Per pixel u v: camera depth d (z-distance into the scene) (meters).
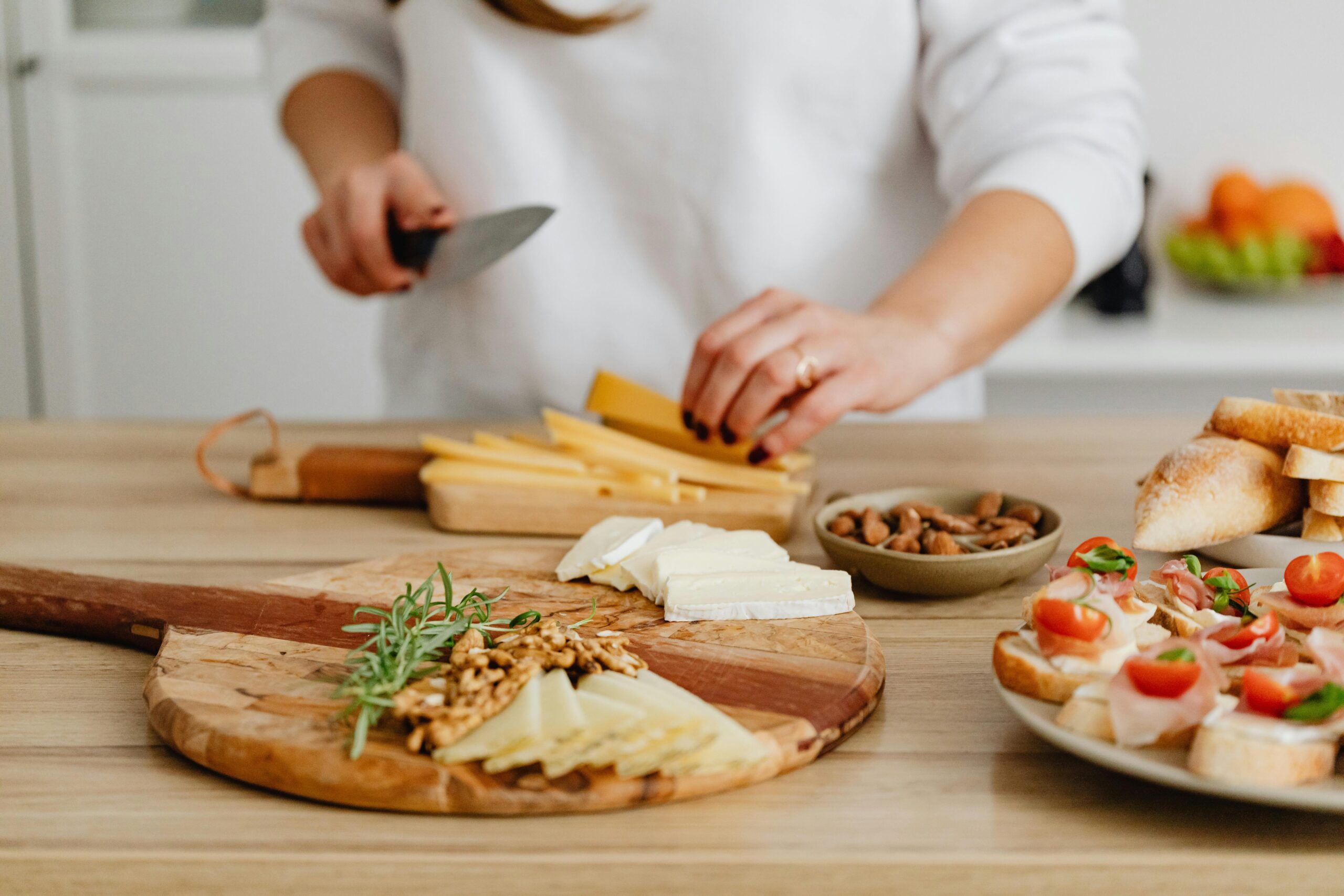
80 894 0.54
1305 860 0.52
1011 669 0.60
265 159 2.64
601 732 0.56
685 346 1.58
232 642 0.73
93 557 0.99
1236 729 0.52
